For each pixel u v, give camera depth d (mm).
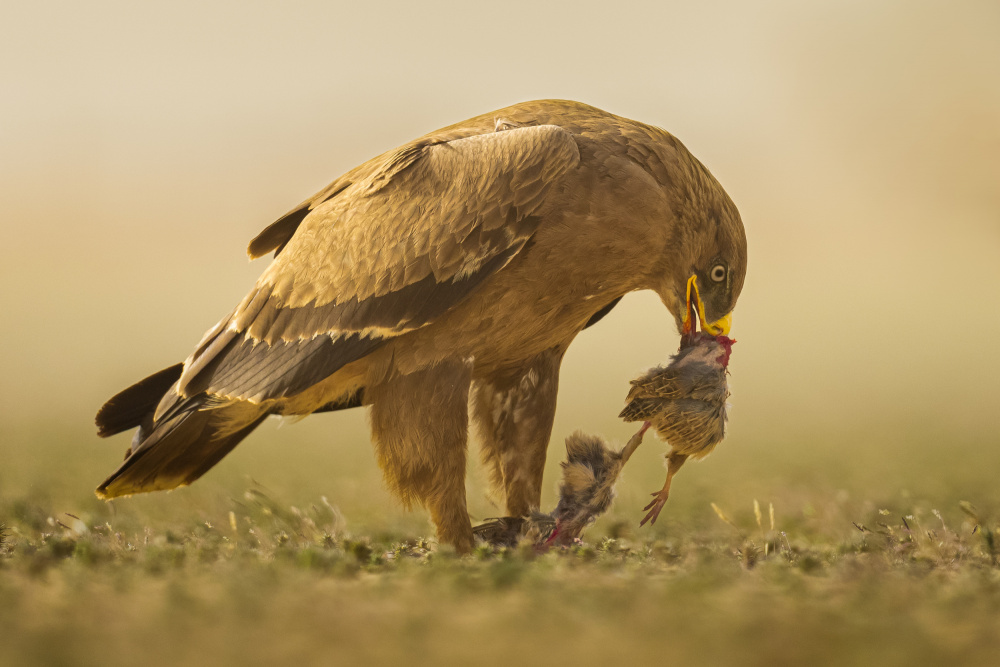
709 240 13617
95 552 11180
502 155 13008
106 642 6906
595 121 13648
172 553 11281
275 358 13578
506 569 9438
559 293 13203
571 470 13609
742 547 12828
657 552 12508
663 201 13156
